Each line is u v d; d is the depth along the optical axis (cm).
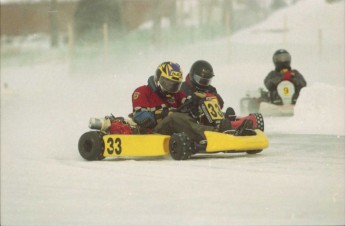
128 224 2169
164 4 15150
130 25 14225
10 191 2722
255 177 2922
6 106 7125
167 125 3634
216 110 3659
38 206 2448
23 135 4909
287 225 2073
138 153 3559
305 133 4562
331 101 4884
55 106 7019
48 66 11631
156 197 2539
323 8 14900
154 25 14000
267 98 5906
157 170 3166
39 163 3516
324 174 2983
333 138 4288
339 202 2386
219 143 3494
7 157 3784
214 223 2131
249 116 3922
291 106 5697
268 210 2277
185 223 2150
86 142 3653
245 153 3769
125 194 2611
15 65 11925
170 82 3688
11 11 14325
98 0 13712
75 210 2372
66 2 13788
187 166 3275
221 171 3098
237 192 2592
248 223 2112
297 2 16312
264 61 11519
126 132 3669
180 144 3472
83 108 6769
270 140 4259
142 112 3625
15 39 13850
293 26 14462
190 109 3712
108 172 3147
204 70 3791
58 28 13700
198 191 2627
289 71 5888
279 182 2788
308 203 2377
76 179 2975
